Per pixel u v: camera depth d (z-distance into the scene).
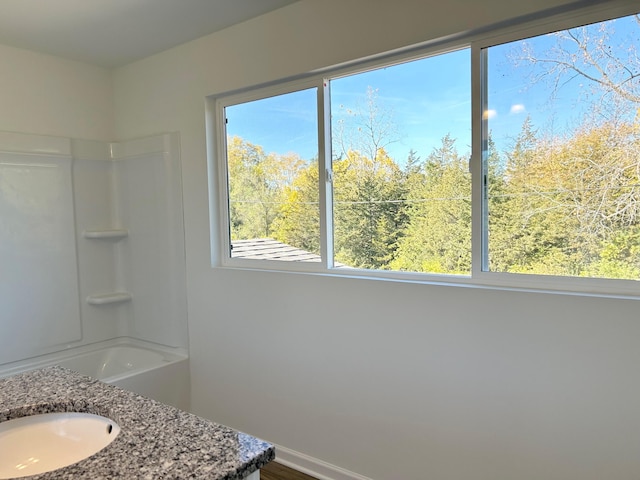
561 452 1.67
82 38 2.63
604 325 1.56
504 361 1.77
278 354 2.48
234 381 2.70
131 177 3.17
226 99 2.69
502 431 1.79
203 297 2.82
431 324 1.94
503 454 1.80
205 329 2.83
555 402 1.67
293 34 2.27
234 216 2.76
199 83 2.70
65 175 3.01
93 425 1.26
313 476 2.37
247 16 2.38
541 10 1.62
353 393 2.20
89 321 3.18
